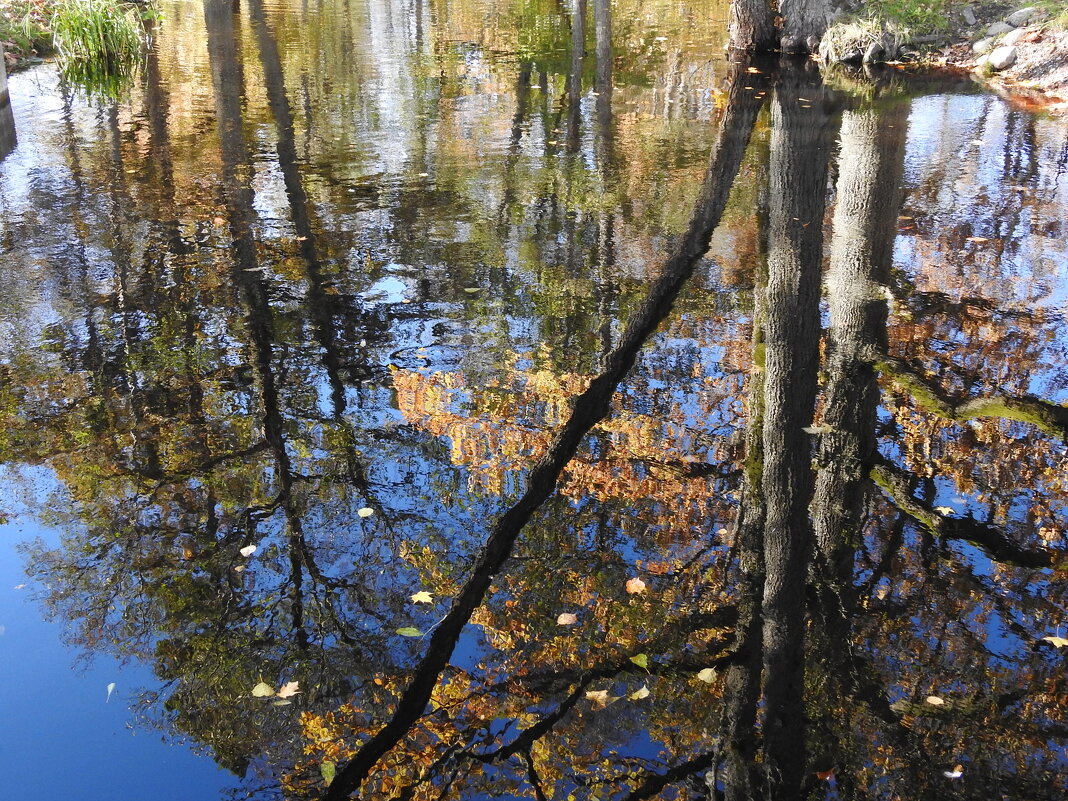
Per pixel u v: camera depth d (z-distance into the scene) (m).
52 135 9.52
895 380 5.01
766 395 4.87
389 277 6.27
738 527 3.91
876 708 3.02
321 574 3.60
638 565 3.68
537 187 8.15
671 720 2.98
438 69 13.51
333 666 3.18
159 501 4.01
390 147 9.34
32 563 3.63
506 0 21.34
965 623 3.38
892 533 3.88
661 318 5.73
